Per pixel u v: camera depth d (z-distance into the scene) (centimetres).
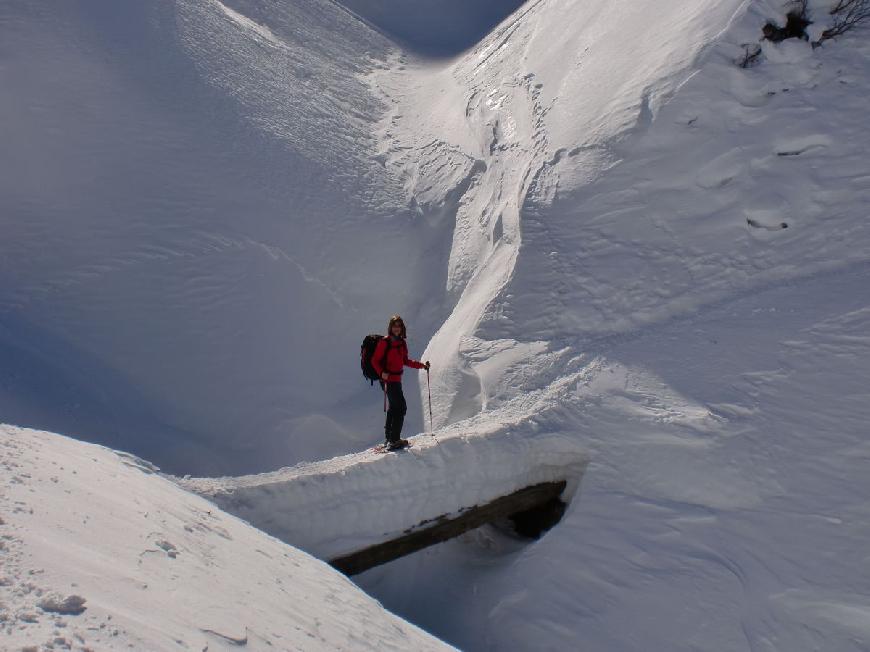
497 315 1183
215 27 2277
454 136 2048
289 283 1478
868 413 748
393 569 820
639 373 910
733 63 1326
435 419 1138
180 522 388
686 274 1101
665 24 1559
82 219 1382
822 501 679
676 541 693
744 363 868
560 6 2283
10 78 1521
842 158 1143
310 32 3023
